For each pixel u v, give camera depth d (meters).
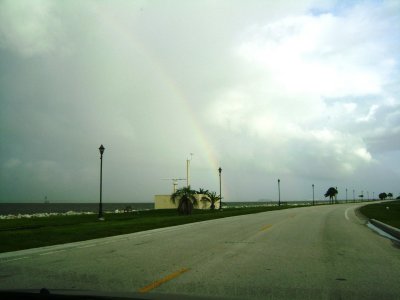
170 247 15.24
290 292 8.07
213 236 19.58
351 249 14.62
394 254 13.41
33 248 14.73
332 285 8.73
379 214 41.69
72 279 9.22
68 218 37.44
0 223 29.34
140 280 9.11
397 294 7.97
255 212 50.00
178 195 49.41
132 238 18.81
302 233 20.97
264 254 13.28
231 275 9.75
